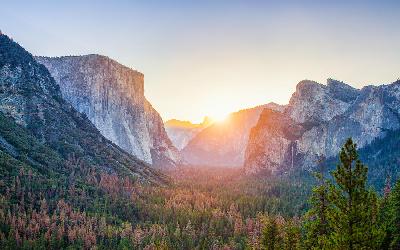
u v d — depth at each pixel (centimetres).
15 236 16862
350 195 5081
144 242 18625
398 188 6681
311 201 6625
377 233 4919
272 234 8575
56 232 17950
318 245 6006
